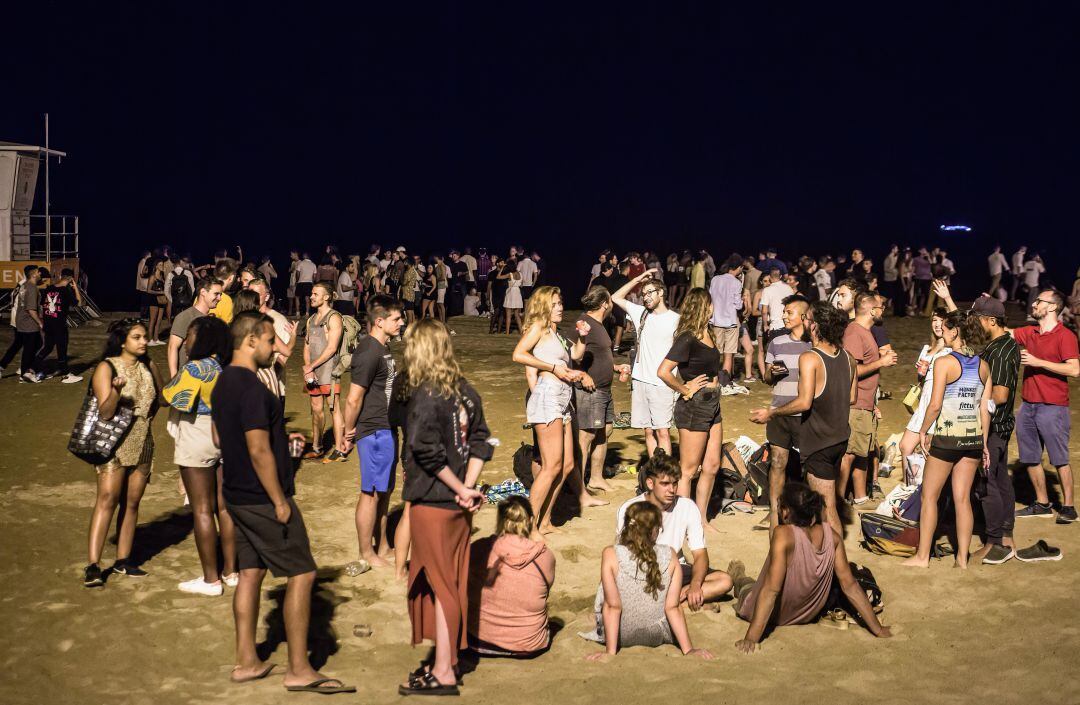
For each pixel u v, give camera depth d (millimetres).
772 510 7309
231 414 4703
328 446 9906
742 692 4812
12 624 5590
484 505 7934
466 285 26234
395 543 6410
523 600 5289
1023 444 7699
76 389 13227
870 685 4898
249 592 4906
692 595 5785
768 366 7254
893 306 25438
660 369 7051
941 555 6848
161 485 8562
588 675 5070
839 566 5609
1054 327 7512
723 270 13391
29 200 22281
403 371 4867
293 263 23516
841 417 6566
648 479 5676
